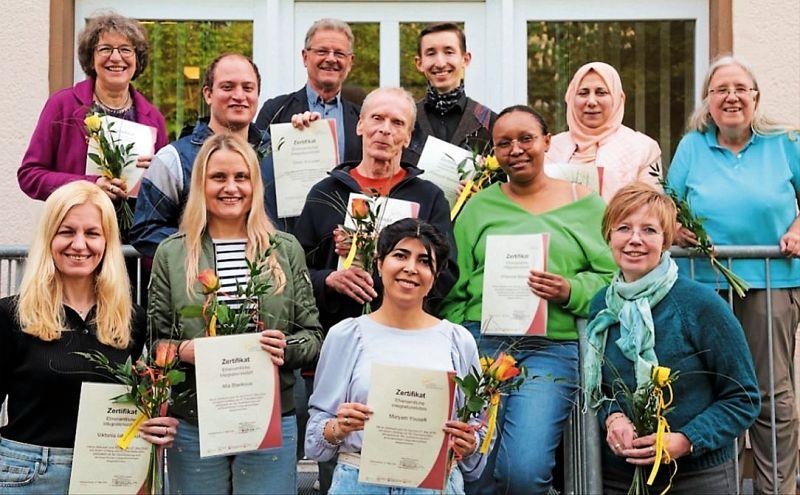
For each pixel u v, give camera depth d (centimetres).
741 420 395
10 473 386
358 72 686
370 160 473
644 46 675
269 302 406
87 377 395
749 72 501
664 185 477
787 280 486
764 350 484
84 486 384
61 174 502
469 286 473
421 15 684
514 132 471
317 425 388
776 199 494
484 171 491
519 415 447
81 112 515
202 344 384
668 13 672
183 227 416
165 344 387
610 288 418
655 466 383
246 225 420
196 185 415
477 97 686
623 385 398
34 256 398
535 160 474
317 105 556
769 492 478
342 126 552
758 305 486
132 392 382
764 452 482
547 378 430
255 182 418
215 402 382
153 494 388
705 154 511
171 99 679
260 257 404
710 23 665
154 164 466
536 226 471
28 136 645
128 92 530
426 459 372
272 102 561
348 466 385
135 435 386
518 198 483
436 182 499
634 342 403
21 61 647
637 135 536
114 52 513
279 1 679
